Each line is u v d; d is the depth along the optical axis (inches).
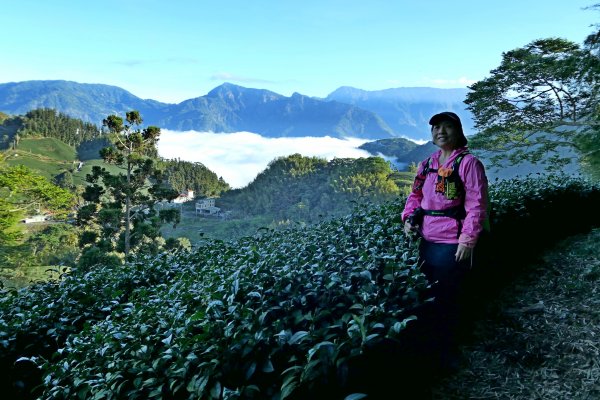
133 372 81.1
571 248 217.5
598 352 110.7
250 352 72.6
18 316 145.9
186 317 90.1
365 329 72.5
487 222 102.8
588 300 146.1
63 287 177.3
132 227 1064.2
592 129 366.0
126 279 181.2
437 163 108.9
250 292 89.6
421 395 98.5
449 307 104.0
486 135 494.3
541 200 232.5
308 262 105.6
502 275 179.8
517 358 113.4
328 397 72.2
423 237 108.3
